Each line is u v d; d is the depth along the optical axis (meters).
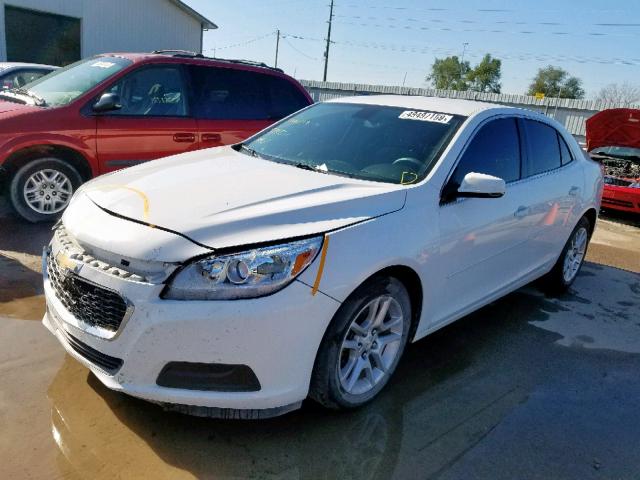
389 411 2.94
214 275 2.28
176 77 6.12
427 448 2.67
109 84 5.66
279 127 4.19
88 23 19.08
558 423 2.99
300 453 2.54
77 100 5.50
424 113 3.76
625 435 2.94
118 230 2.45
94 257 2.48
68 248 2.61
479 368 3.52
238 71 6.62
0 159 5.11
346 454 2.56
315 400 2.71
